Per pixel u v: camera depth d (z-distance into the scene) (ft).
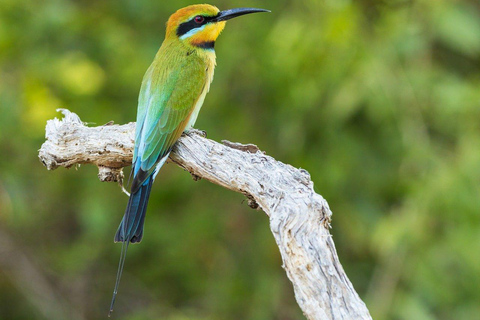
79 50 42.14
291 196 19.81
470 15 38.04
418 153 37.04
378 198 40.32
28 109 42.04
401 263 37.58
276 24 38.68
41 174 44.04
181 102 27.61
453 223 36.76
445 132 38.78
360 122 39.52
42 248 47.14
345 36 36.11
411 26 37.50
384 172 39.63
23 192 42.39
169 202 42.73
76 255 43.47
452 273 37.88
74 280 46.29
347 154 38.78
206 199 42.96
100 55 42.60
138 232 23.84
